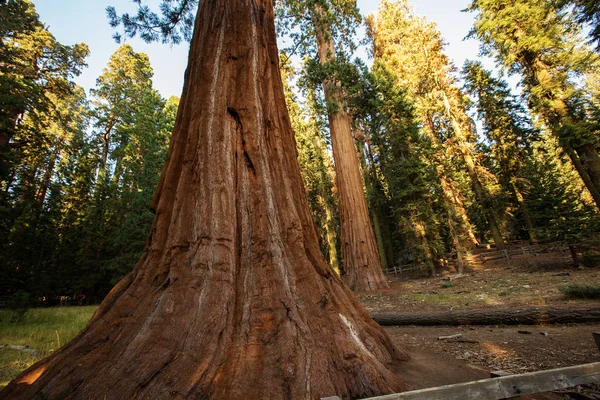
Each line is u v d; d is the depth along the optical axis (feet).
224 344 8.93
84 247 73.10
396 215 70.59
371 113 66.59
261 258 11.12
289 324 9.55
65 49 76.23
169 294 9.96
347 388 8.52
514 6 52.37
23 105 49.70
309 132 87.66
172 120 85.40
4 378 14.30
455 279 51.34
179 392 7.54
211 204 11.67
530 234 70.44
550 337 16.89
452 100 84.07
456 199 83.10
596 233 39.81
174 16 28.07
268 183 12.78
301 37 49.49
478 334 19.54
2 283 64.49
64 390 7.88
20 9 63.41
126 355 8.50
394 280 68.69
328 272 13.17
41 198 85.35
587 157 45.91
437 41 81.35
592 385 10.14
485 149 83.15
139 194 71.46
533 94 52.75
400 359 12.96
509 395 6.59
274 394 7.70
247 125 13.71
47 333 25.07
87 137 107.14
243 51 15.65
